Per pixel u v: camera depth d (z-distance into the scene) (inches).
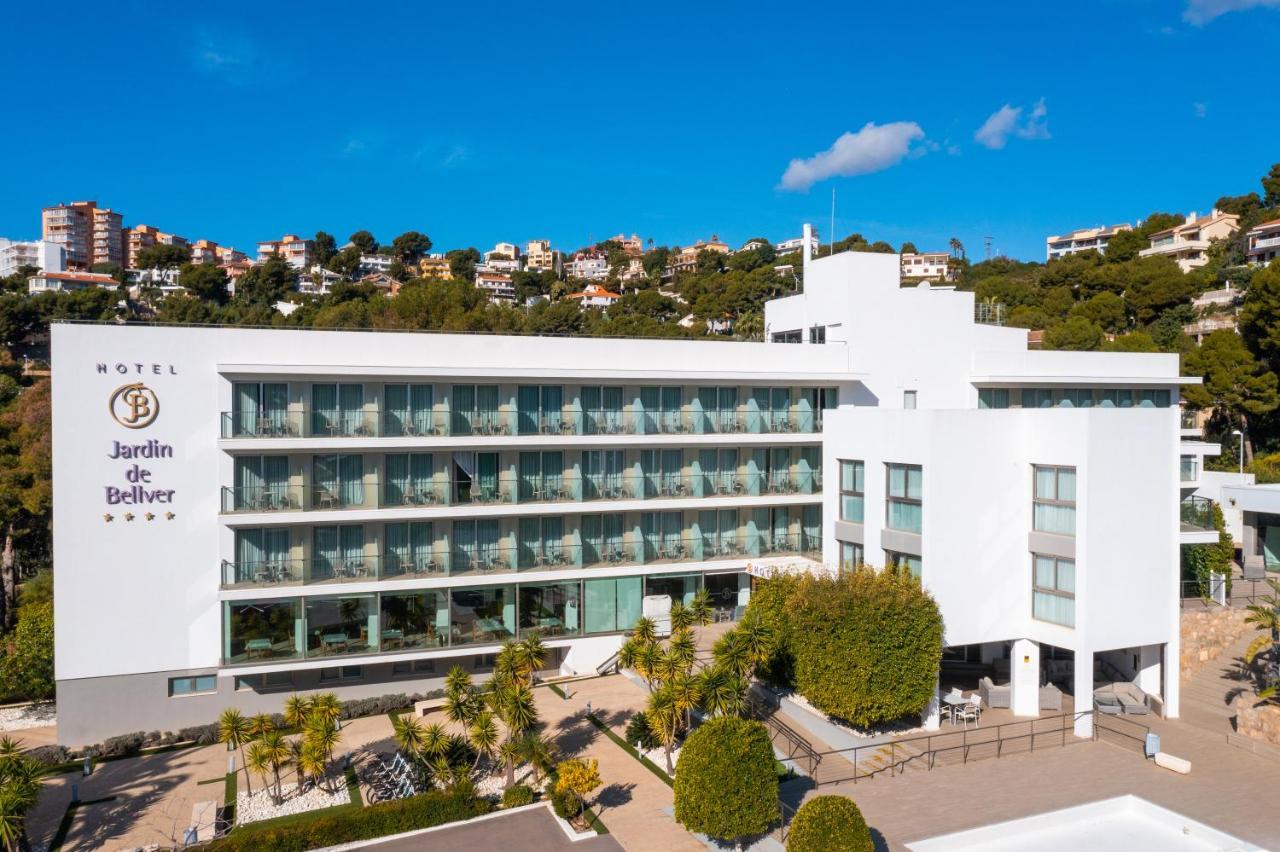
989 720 1165.1
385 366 1285.7
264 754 1022.4
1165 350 2881.4
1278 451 2439.7
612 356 1471.5
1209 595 1459.2
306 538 1316.4
